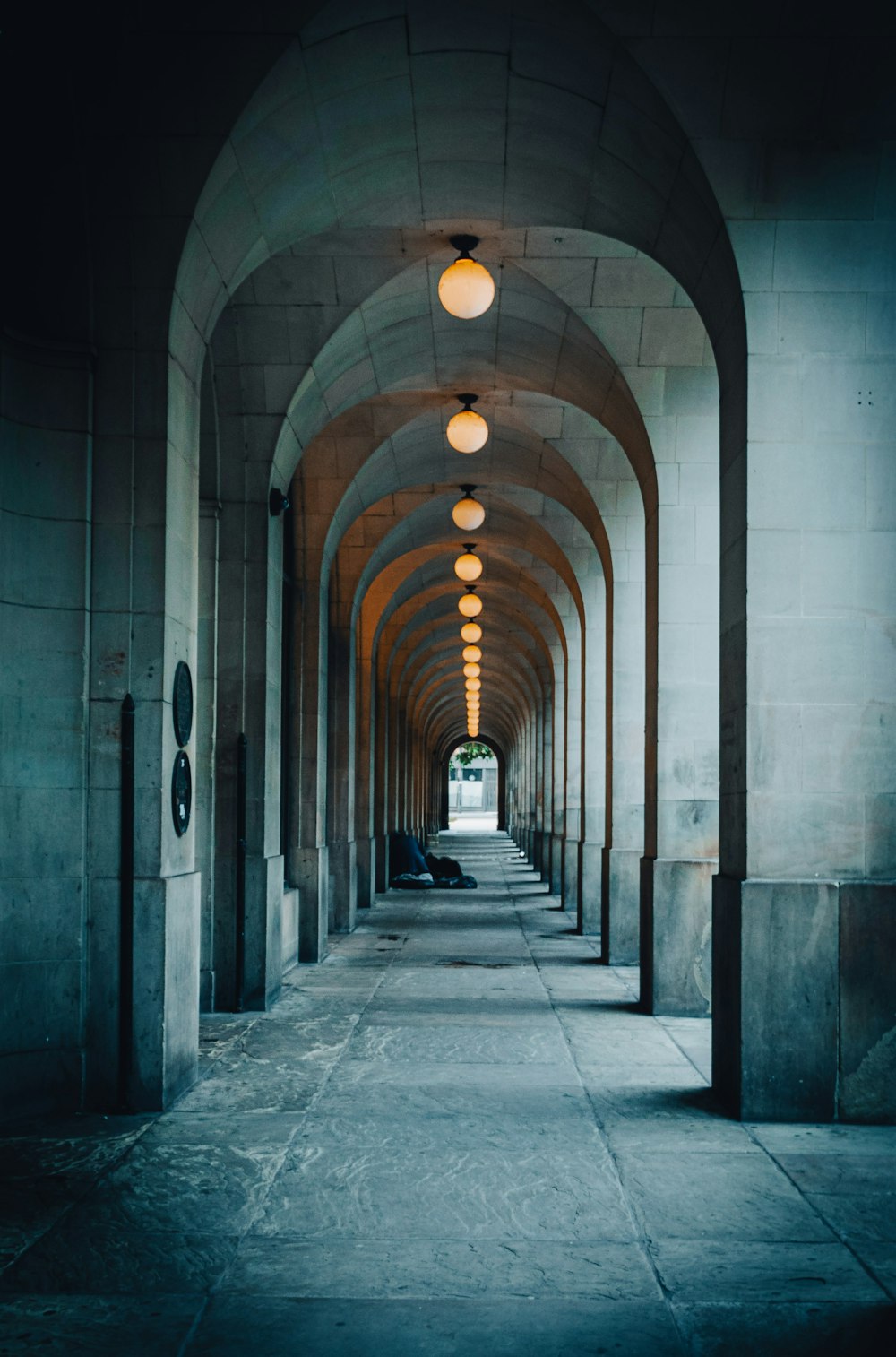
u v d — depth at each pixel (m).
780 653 6.61
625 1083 7.16
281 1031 8.74
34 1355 3.62
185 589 7.08
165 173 6.57
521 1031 8.77
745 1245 4.52
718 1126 6.22
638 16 6.29
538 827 29.53
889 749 6.55
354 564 15.83
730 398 7.06
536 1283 4.17
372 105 7.00
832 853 6.51
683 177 6.82
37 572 6.55
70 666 6.57
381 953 13.36
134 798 6.55
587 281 9.34
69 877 6.50
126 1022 6.46
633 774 12.53
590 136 7.10
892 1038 6.34
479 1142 5.89
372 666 19.48
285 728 12.60
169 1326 3.83
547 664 26.81
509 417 12.70
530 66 6.64
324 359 9.96
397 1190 5.16
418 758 37.12
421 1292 4.09
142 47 6.43
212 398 9.82
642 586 12.65
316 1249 4.49
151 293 6.68
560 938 14.87
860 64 6.38
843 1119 6.32
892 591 6.61
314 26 6.32
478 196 8.12
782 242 6.61
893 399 6.65
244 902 9.62
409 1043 8.30
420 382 11.77
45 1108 6.40
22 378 6.54
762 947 6.39
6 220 6.62
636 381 9.77
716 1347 3.67
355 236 8.96
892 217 6.59
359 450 12.69
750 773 6.55
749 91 6.44
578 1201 5.02
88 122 6.56
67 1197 5.05
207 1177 5.33
